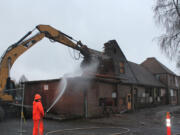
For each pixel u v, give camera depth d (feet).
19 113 45.03
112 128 36.65
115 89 64.13
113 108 60.23
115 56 69.00
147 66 124.36
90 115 50.60
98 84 55.21
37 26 41.34
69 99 52.44
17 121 41.93
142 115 59.21
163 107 91.45
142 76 95.30
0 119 39.14
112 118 51.42
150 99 92.99
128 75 76.95
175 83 129.49
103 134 30.81
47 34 42.45
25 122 40.96
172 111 71.05
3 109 40.70
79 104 50.96
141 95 84.12
